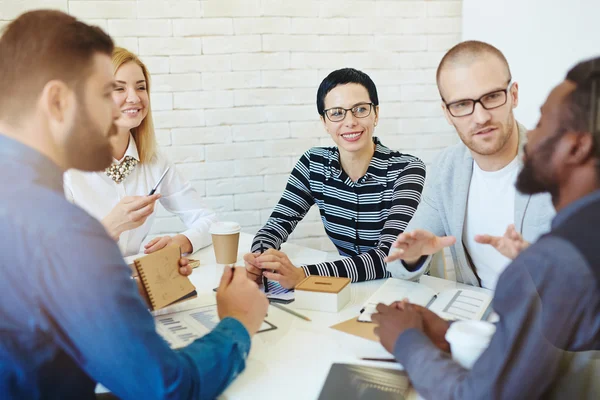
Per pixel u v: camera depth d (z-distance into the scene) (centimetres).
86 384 74
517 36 181
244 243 173
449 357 77
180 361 73
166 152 248
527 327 64
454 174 135
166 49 241
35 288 63
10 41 69
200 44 243
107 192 174
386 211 165
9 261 63
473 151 122
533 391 65
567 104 66
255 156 255
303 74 253
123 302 65
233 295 93
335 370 83
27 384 68
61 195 68
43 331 65
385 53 258
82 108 72
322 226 264
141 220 144
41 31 69
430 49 262
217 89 247
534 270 65
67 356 69
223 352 80
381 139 265
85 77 71
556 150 66
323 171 175
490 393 65
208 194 254
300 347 93
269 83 251
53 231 63
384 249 140
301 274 127
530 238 107
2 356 65
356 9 253
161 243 156
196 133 249
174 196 189
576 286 62
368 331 98
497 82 113
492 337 68
